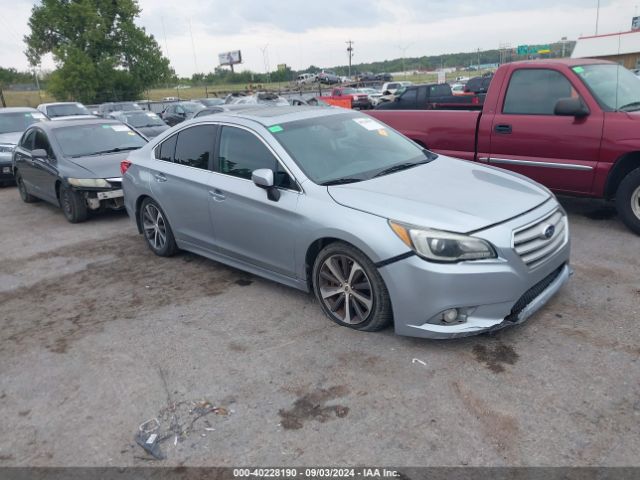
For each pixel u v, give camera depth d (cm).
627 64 3158
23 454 298
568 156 590
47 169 841
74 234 752
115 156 837
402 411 308
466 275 340
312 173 427
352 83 6406
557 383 322
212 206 495
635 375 325
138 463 284
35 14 5094
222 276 538
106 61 5009
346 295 397
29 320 473
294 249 424
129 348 405
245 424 308
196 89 7994
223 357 382
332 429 298
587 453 267
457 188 405
